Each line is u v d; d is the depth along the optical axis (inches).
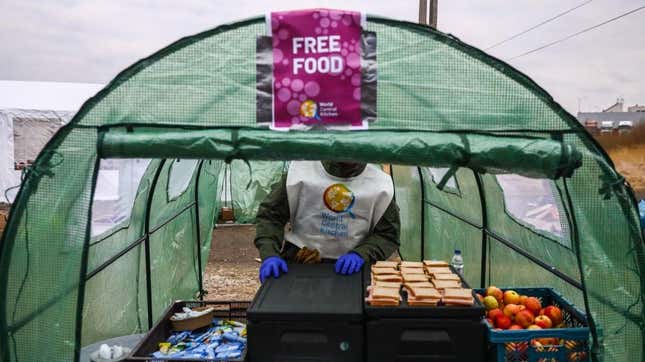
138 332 177.5
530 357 98.1
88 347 131.3
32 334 97.7
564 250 126.5
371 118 94.7
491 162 91.5
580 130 92.0
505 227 165.2
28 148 468.1
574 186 94.0
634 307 95.4
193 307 137.5
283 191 138.3
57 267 96.8
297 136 92.6
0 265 97.0
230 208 496.1
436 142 91.9
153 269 189.8
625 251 94.4
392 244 135.2
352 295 103.2
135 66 95.2
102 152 93.0
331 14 94.9
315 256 134.3
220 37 95.8
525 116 94.3
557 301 120.3
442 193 219.6
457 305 96.3
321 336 94.4
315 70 94.7
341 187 135.3
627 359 95.6
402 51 95.7
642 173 539.2
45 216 96.3
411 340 94.2
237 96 95.3
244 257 384.5
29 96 480.7
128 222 161.2
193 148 92.2
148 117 95.5
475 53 94.9
